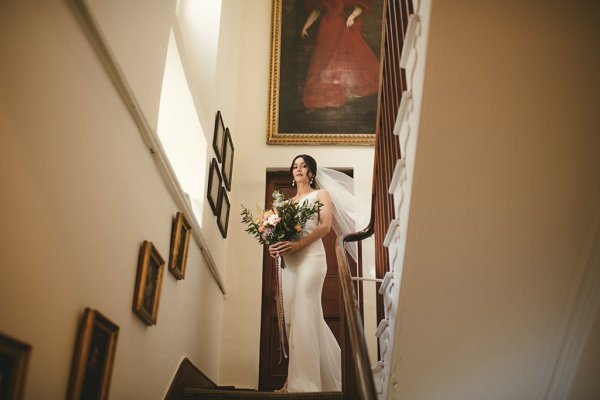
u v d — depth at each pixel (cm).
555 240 290
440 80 265
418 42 279
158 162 308
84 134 217
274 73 657
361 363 219
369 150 626
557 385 313
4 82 166
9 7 169
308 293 408
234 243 581
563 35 259
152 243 291
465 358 315
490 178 279
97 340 222
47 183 188
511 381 317
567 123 270
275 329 563
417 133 273
